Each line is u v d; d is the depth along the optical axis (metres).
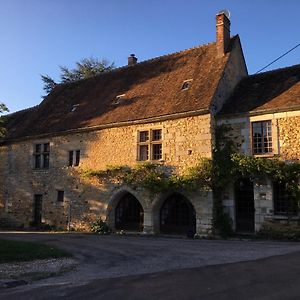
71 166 20.11
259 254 9.79
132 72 22.30
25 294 6.29
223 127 16.02
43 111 23.80
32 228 21.17
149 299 5.72
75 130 19.89
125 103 19.59
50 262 9.47
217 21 18.77
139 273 7.78
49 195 20.84
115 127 18.67
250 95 16.89
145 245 12.66
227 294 5.81
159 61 21.62
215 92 16.44
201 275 7.28
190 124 16.41
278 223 14.41
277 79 17.31
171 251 11.01
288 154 14.46
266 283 6.41
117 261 9.52
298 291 5.82
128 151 18.05
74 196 19.73
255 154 15.24
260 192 14.88
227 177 15.41
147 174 17.06
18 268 8.67
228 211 15.45
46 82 36.81
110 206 18.41
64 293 6.29
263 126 15.30
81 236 16.28
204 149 15.84
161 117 17.03
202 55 19.59
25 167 22.23
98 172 18.70
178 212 16.97
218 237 15.12
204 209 15.55
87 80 24.59
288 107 14.55
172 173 16.55
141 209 17.86
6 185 22.98
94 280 7.23
